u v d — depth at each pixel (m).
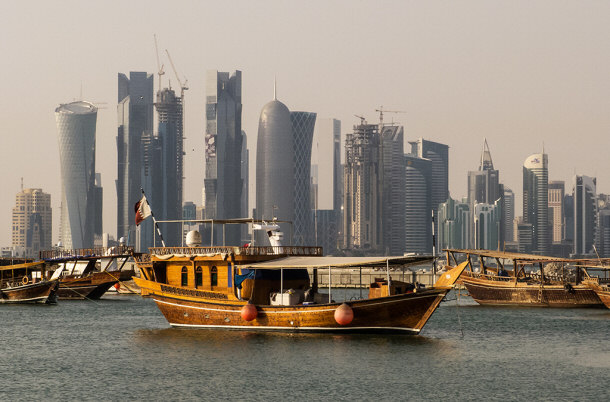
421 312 73.62
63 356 71.50
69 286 135.62
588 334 88.12
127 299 142.25
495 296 127.94
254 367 64.00
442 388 57.78
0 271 131.88
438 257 75.19
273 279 80.31
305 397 54.97
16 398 55.34
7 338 83.75
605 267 117.94
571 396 55.88
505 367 65.88
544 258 125.50
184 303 81.94
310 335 77.25
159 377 61.28
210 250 80.25
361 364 64.94
